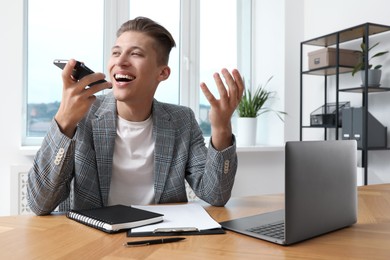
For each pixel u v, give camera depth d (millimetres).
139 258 584
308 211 699
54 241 674
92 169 1114
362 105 2576
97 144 1134
